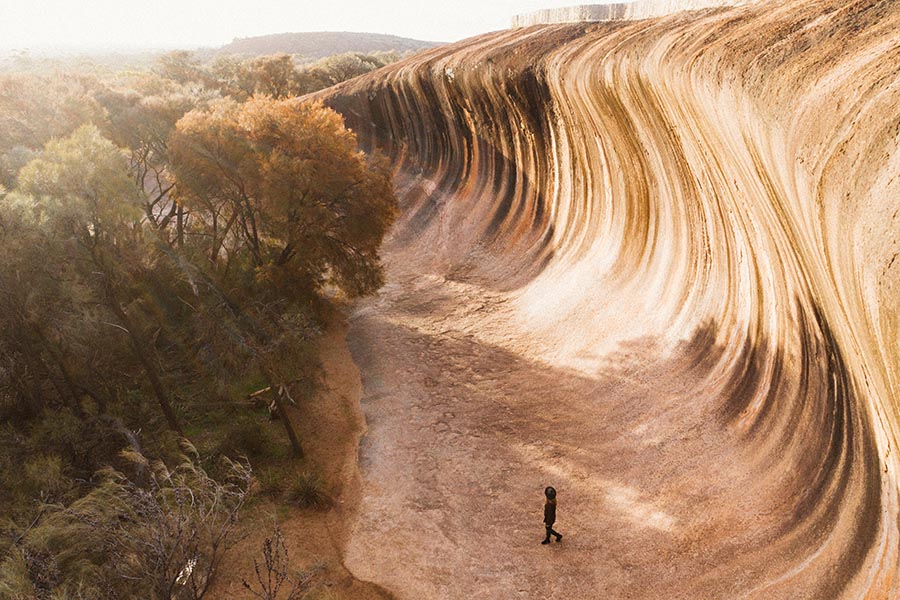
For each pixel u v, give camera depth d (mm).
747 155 11461
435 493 12625
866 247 7047
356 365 19188
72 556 7863
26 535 7977
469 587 10039
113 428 12078
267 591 8203
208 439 13836
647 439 13281
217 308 15273
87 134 12656
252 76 59562
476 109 28203
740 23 12828
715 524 10367
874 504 8148
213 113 19734
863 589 7570
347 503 12289
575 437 14141
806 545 9016
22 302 11531
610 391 15508
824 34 9484
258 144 18891
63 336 11961
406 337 21141
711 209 14969
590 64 18938
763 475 10883
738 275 14148
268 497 12070
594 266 20875
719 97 11891
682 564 9797
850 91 7855
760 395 12312
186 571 8062
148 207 17094
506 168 27797
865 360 8008
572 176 22906
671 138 15836
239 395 15820
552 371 17500
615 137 19203
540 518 11633
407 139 37188
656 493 11625
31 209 11312
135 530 7957
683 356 15250
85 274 12688
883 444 8117
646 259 18516
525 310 21734
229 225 19750
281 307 17656
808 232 9266
